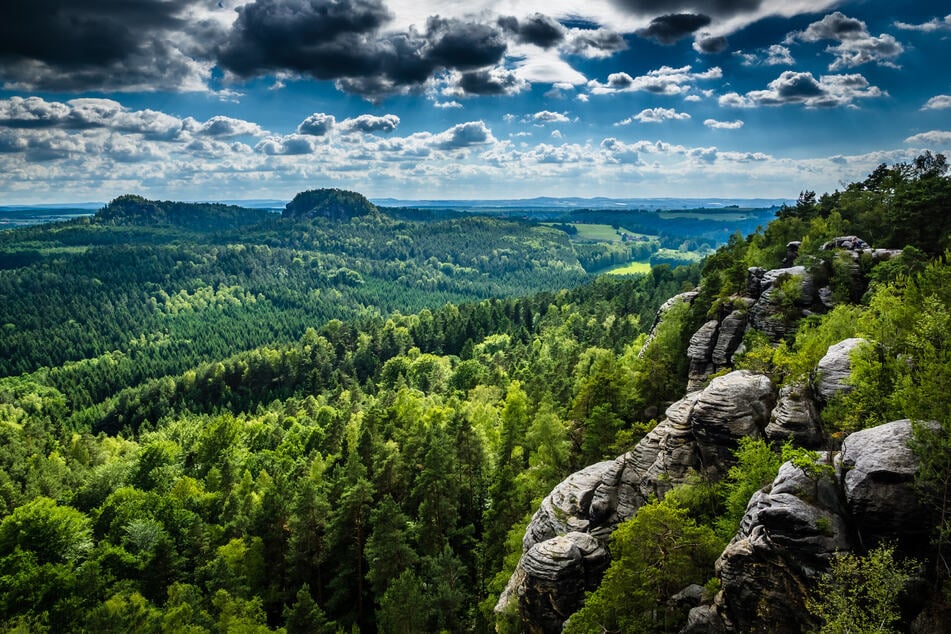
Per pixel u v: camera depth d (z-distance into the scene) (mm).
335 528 62969
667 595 34688
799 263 83375
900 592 24922
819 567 27125
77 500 100750
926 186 78188
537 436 71125
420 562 63500
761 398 45656
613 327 166500
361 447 82312
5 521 73625
